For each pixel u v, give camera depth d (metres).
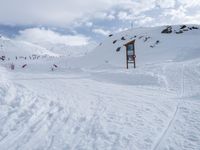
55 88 15.15
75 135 6.88
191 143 6.35
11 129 7.02
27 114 8.38
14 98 10.01
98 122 8.15
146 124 8.02
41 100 10.53
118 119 8.59
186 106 10.97
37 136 6.66
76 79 22.75
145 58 55.19
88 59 73.00
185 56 48.25
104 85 18.88
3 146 5.93
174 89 16.66
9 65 59.94
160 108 10.50
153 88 17.39
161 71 24.88
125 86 18.73
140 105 11.12
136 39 77.19
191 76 21.30
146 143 6.34
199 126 7.81
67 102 10.85
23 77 21.73
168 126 7.82
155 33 77.94
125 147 6.07
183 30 75.75
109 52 74.12
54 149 5.88
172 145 6.22
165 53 55.41
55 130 7.20
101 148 5.99
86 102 11.28
